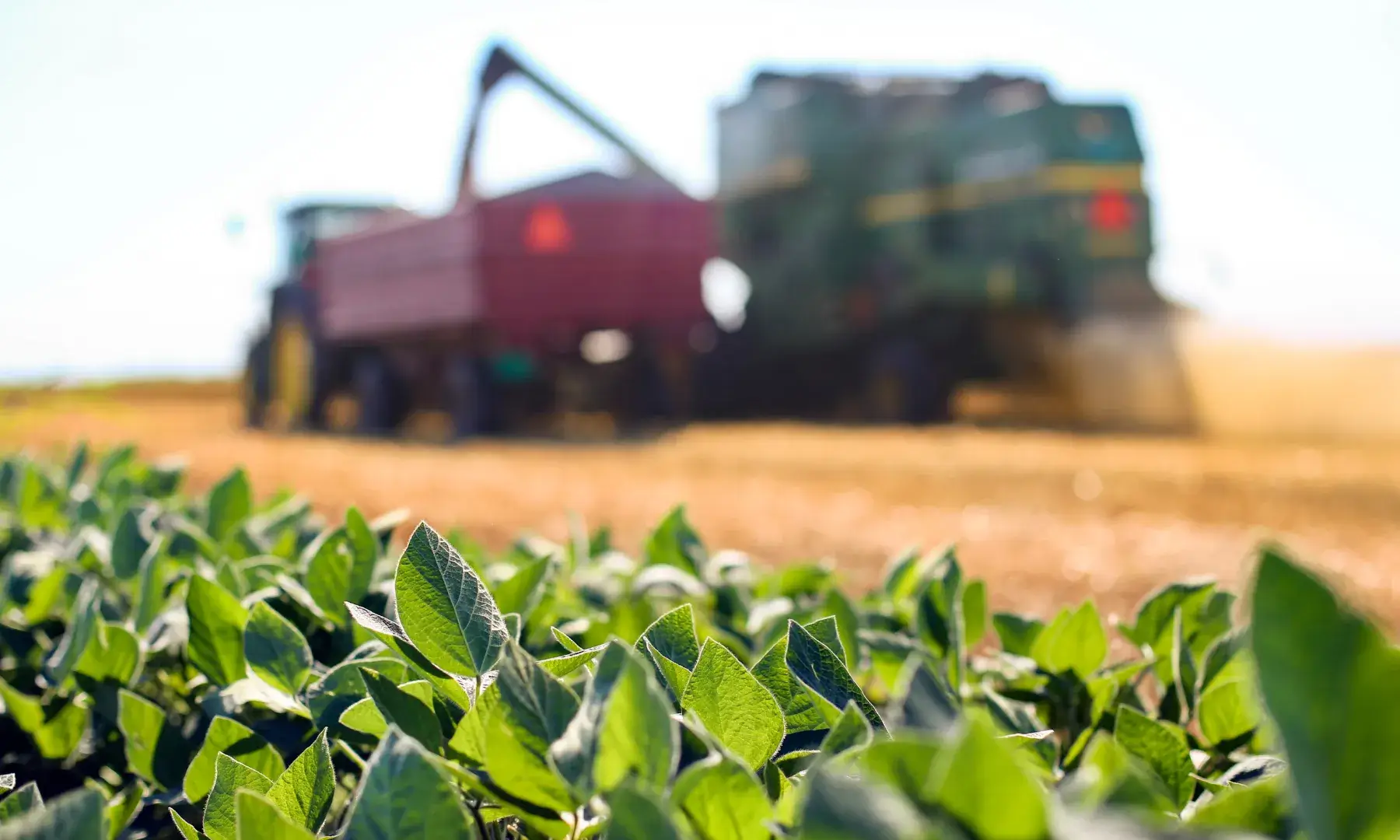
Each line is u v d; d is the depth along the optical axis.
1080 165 12.72
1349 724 0.52
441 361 15.59
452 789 0.70
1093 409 13.77
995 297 13.28
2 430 14.58
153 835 1.29
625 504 7.62
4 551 2.40
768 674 1.01
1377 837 0.51
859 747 0.77
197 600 1.28
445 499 7.72
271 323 18.58
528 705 0.79
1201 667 1.29
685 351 15.73
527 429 15.29
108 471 3.23
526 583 1.40
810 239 15.86
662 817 0.61
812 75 16.88
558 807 0.78
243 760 1.10
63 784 1.45
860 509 7.43
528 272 14.30
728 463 10.45
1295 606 0.54
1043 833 0.48
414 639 0.96
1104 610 4.25
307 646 1.20
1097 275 12.74
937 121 14.67
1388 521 6.61
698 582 1.86
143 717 1.25
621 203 14.70
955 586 1.48
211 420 20.75
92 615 1.41
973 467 9.61
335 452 12.19
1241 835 0.49
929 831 0.47
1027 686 1.40
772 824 0.67
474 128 15.20
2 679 1.63
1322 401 13.02
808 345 16.11
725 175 17.36
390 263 15.88
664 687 0.96
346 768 1.21
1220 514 7.00
